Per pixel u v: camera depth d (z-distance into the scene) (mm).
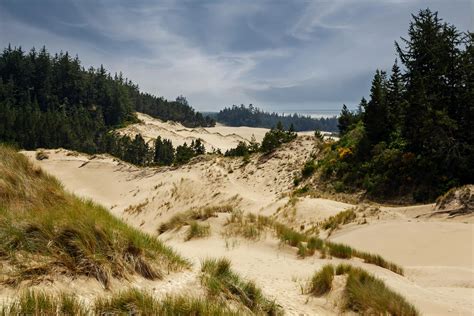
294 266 9781
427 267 10719
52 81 119625
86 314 3842
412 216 17375
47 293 3953
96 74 139750
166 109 179000
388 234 14570
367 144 29609
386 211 18344
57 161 55000
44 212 6082
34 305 3609
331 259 10828
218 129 184750
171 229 15219
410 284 9102
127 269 5379
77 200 8266
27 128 81250
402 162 25094
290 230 13742
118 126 115938
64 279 4500
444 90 27734
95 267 4906
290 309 6297
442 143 23625
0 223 5004
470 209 15945
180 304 4559
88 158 57688
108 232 5730
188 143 117000
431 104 26438
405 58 30547
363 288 6926
